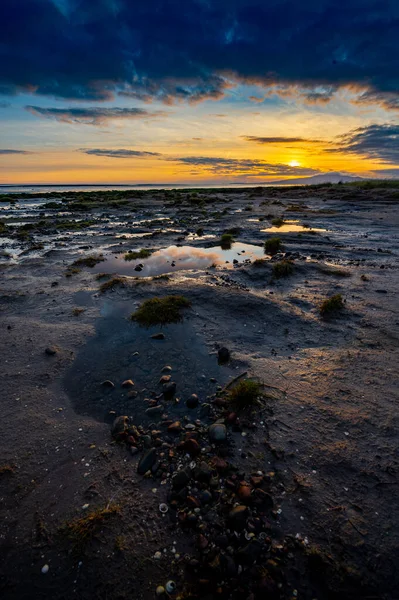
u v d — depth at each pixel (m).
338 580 3.06
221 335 7.62
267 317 8.45
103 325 8.24
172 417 5.13
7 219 30.55
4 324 8.33
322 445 4.49
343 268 12.57
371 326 7.83
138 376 6.18
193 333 7.73
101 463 4.33
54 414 5.25
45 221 28.83
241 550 3.23
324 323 8.09
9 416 5.17
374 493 3.83
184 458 4.39
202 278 11.74
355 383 5.75
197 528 3.50
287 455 4.35
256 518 3.56
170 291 10.16
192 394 5.64
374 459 4.26
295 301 9.50
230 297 9.50
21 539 3.44
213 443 4.57
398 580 3.05
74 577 3.14
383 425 4.79
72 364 6.61
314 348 6.99
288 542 3.35
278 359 6.60
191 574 3.13
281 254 15.01
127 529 3.51
